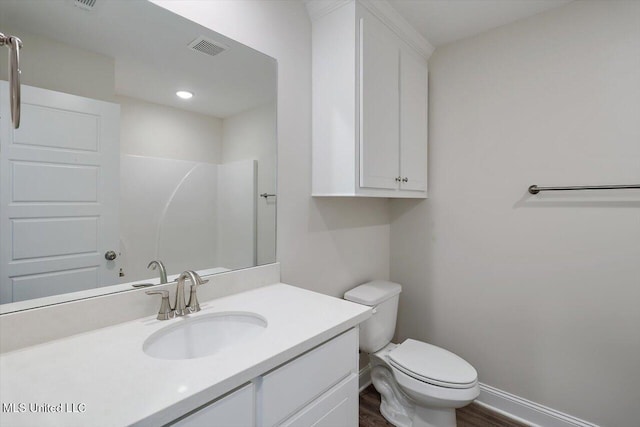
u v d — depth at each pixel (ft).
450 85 6.88
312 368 3.04
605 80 5.16
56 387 2.15
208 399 2.16
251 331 3.58
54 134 3.05
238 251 4.54
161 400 2.01
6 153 2.80
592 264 5.29
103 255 3.36
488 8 5.65
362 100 4.93
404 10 5.69
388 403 5.91
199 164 4.14
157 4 3.69
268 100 4.83
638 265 4.91
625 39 5.00
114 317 3.29
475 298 6.56
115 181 3.46
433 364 5.18
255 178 4.73
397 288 6.59
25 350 2.71
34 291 2.93
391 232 7.80
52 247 3.05
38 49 2.96
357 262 6.74
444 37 6.63
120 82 3.47
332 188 5.20
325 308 3.75
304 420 2.96
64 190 3.12
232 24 4.38
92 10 3.28
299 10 5.31
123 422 1.81
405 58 6.09
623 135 5.02
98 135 3.34
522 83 5.97
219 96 4.31
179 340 3.35
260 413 2.58
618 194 5.07
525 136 5.94
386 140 5.51
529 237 5.90
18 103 2.63
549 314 5.70
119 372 2.35
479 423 5.87
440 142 7.04
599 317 5.23
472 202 6.59
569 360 5.49
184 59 3.96
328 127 5.24
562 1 5.44
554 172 5.64
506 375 6.18
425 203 7.27
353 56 4.90
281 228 5.06
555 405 5.63
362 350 6.11
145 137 3.68
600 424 5.21
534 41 5.83
